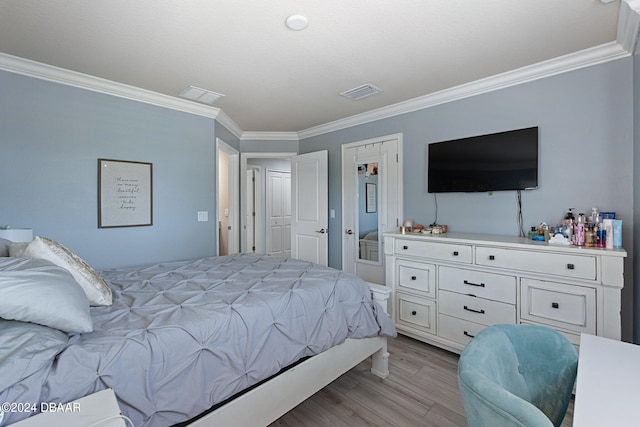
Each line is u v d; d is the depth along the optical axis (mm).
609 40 2035
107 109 2734
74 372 954
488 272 2256
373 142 3615
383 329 2043
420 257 2648
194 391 1181
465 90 2793
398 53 2199
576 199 2281
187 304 1469
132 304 1479
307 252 4309
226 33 1918
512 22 1835
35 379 884
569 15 1766
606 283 1796
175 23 1808
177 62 2312
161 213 3100
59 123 2486
